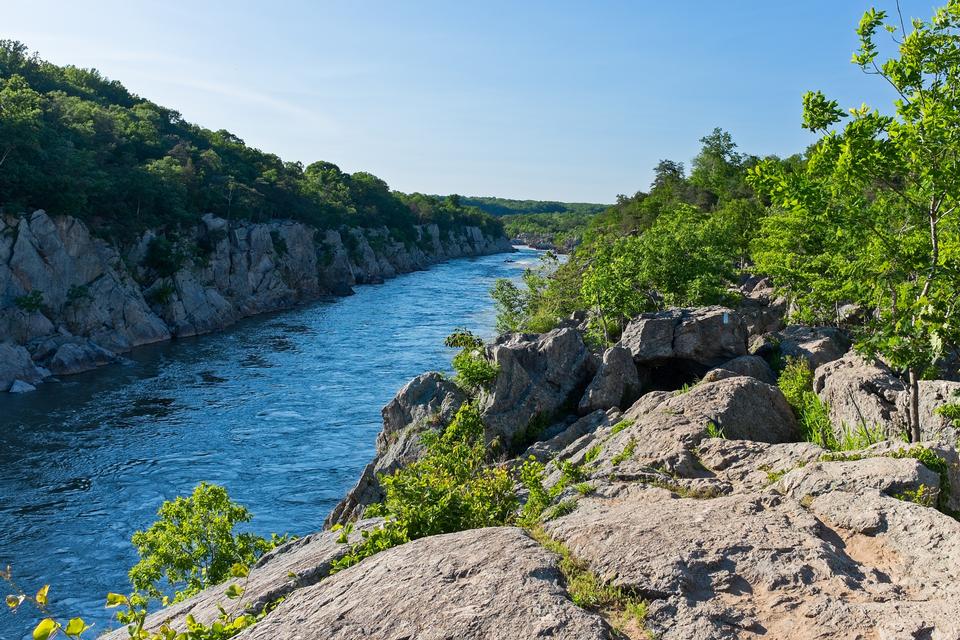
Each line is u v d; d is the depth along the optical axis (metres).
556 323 70.06
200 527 22.66
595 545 10.05
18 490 39.31
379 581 9.17
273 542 23.08
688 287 48.00
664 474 15.08
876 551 9.53
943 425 16.39
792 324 39.56
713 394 20.80
